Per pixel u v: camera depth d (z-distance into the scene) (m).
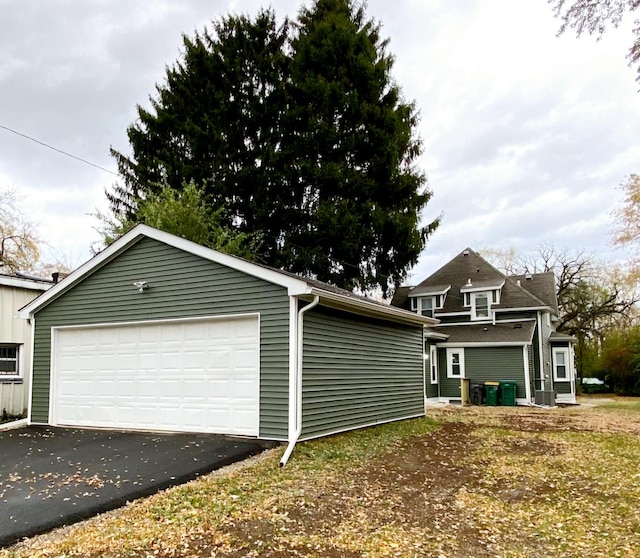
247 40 21.86
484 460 7.68
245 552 4.06
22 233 24.27
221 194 19.59
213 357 9.10
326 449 8.01
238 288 8.97
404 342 13.05
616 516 5.11
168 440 8.38
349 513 5.04
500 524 4.85
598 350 30.78
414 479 6.47
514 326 21.23
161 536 4.34
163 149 20.61
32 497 5.29
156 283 9.80
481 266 24.08
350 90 20.42
